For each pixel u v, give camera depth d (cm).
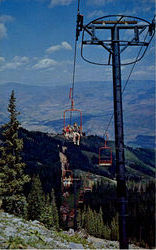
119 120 862
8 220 1852
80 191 3384
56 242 1567
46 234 1741
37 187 8006
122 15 924
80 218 9325
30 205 7481
